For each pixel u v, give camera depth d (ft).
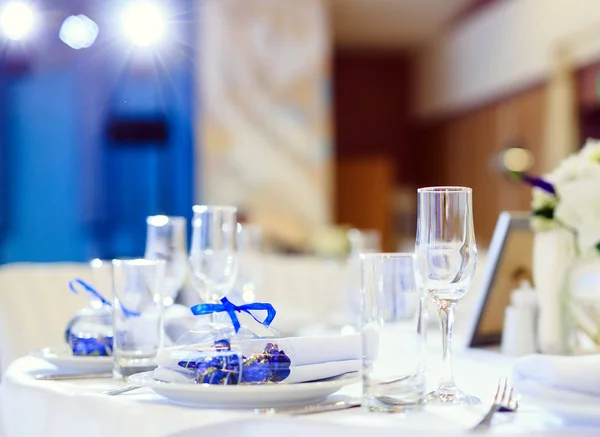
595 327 4.74
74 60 20.06
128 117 20.30
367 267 3.08
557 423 2.87
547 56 18.47
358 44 28.78
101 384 3.71
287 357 3.27
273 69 20.39
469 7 23.85
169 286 4.64
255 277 6.63
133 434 3.08
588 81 17.54
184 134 20.35
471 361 4.53
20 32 10.74
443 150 28.37
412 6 23.94
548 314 4.69
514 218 5.13
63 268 7.31
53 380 3.86
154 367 3.76
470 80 24.02
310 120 20.40
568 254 4.65
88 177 20.33
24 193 20.30
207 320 4.25
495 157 22.35
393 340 3.05
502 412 3.06
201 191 20.22
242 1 20.31
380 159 29.91
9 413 3.83
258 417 2.95
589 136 17.95
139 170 20.39
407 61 30.89
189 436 2.95
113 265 3.80
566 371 2.89
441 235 3.28
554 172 4.83
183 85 20.27
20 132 20.22
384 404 3.03
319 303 9.65
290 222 20.29
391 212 30.25
